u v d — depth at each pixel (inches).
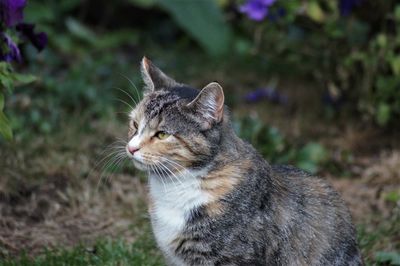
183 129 270.5
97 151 402.9
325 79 469.7
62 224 348.2
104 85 482.3
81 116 440.8
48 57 507.8
